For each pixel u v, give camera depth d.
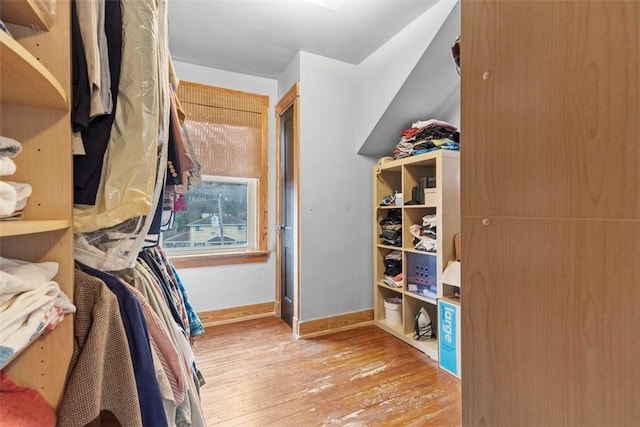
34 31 0.62
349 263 2.76
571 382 0.52
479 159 0.67
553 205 0.54
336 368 1.98
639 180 0.44
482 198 0.66
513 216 0.60
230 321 2.83
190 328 1.38
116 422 0.66
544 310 0.55
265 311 2.99
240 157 2.86
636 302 0.45
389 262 2.75
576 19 0.51
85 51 0.67
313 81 2.57
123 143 0.72
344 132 2.73
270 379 1.85
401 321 2.66
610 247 0.47
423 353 2.21
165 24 0.90
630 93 0.45
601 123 0.48
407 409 1.57
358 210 2.81
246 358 2.12
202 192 2.79
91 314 0.65
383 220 2.82
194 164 1.27
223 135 2.79
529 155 0.57
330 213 2.67
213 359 2.10
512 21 0.60
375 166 2.81
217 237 2.86
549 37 0.54
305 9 1.99
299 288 2.53
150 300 0.89
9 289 0.48
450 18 1.92
